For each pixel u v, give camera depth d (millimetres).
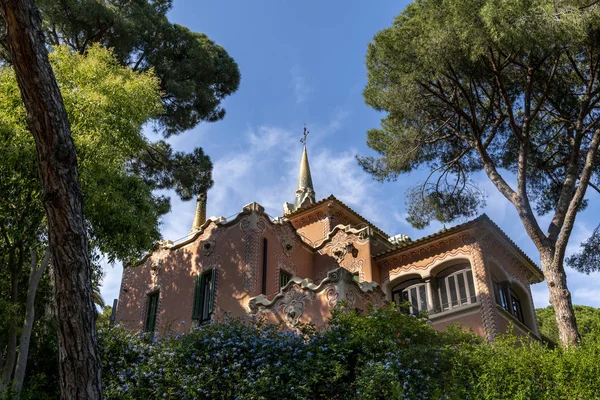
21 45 7523
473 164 19859
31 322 12086
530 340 19438
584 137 17750
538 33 14242
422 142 19000
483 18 14688
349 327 12578
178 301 19406
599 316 11828
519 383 10359
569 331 13914
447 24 15789
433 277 19812
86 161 13023
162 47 22922
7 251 13453
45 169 7512
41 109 7566
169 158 22781
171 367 12000
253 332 12992
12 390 11156
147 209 14734
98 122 13500
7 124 12266
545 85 17438
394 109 18094
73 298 7176
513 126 16453
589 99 16156
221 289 18281
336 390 11383
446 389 10695
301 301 15414
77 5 20234
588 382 9898
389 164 19266
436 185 19797
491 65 16891
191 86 21938
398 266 20594
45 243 13031
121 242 13578
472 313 18219
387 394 10531
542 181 19297
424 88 17953
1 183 12016
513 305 20453
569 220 15031
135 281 21375
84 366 6965
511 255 20875
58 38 21297
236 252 18641
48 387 12961
